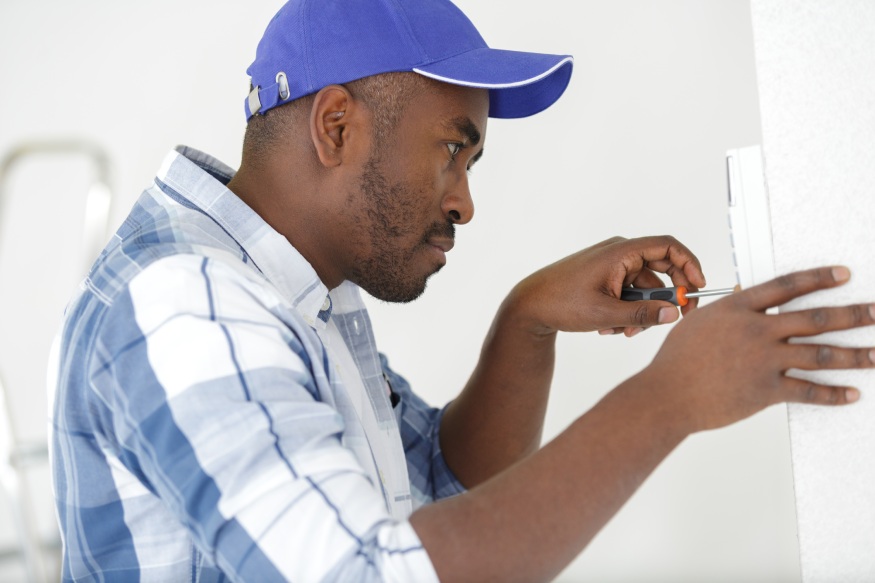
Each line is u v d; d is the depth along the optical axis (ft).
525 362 4.33
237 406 2.68
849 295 2.70
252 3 7.99
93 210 7.14
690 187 7.06
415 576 2.54
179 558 3.11
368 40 3.47
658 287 4.18
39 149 7.36
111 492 3.08
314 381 3.13
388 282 3.67
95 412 2.99
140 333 2.83
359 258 3.62
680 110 7.05
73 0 8.33
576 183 7.25
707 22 6.97
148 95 8.22
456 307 7.55
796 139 2.75
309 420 2.74
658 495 7.25
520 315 4.22
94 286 3.12
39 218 8.66
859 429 2.73
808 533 2.81
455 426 4.54
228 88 8.09
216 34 8.07
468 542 2.58
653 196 7.13
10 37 8.43
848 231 2.69
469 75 3.43
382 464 3.78
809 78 2.73
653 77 7.07
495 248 7.43
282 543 2.53
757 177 2.82
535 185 7.32
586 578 7.39
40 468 8.52
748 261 2.84
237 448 2.61
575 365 7.34
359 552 2.55
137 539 3.11
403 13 3.50
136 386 2.77
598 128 7.20
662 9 7.03
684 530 7.22
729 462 7.10
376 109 3.48
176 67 8.17
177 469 2.64
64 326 3.23
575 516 2.63
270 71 3.58
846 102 2.69
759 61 2.78
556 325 4.16
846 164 2.69
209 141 8.15
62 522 3.29
